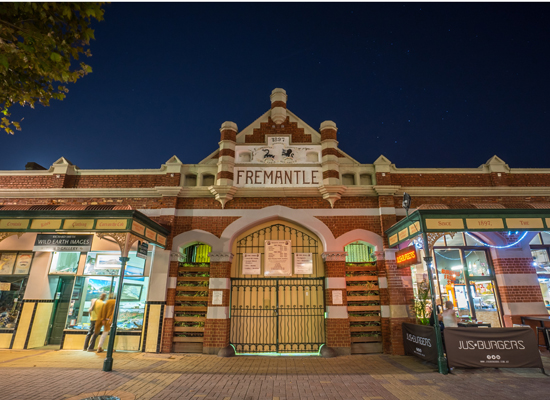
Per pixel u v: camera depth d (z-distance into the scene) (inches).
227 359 343.3
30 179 440.8
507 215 320.2
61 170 439.8
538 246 440.1
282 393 227.3
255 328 395.5
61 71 181.9
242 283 407.5
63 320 413.1
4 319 395.9
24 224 328.2
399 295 383.9
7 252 414.9
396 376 272.7
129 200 426.9
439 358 281.7
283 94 465.4
